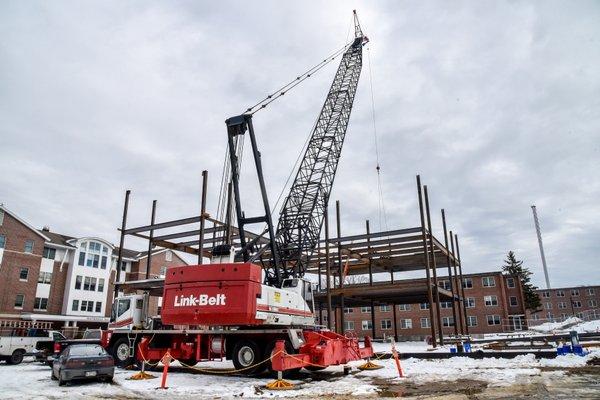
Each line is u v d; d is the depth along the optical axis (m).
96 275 59.34
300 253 31.97
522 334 46.34
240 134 27.44
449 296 41.06
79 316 54.56
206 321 17.28
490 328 68.69
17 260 52.12
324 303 48.03
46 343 25.19
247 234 32.72
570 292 101.25
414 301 51.19
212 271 17.56
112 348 21.44
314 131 37.16
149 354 19.53
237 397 12.34
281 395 12.46
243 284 17.05
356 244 39.44
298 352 17.09
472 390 12.30
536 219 124.12
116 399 12.23
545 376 14.47
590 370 15.52
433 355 22.69
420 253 42.81
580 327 54.47
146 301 22.03
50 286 55.28
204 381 15.81
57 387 14.74
